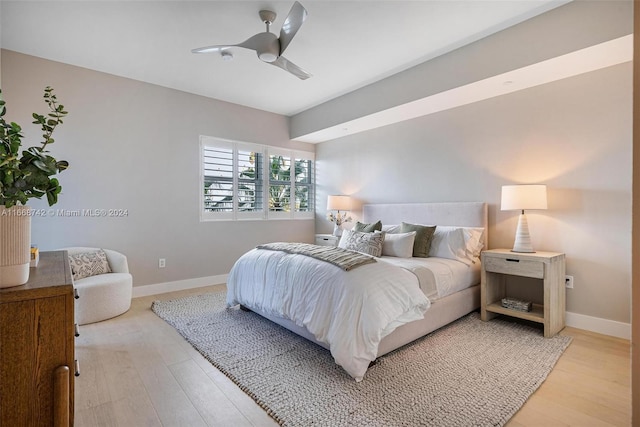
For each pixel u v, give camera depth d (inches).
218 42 120.2
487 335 107.7
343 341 80.5
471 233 132.6
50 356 41.6
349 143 204.2
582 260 114.0
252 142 198.2
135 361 90.9
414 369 84.7
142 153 156.9
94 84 143.3
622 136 106.0
